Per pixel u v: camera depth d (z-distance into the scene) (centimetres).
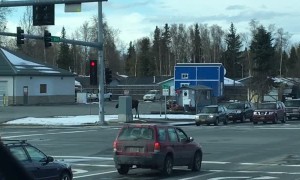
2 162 893
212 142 3059
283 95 8025
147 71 15225
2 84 7075
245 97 8919
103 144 2984
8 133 3750
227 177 1748
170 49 15825
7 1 3106
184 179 1711
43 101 7419
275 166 2036
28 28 10425
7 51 7494
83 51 14575
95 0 3053
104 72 4538
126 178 1744
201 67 7438
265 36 9381
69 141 3169
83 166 2080
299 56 14438
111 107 7169
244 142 3062
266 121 4988
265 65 9225
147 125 1809
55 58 13288
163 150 1777
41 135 3594
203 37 15900
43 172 1374
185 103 6381
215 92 7394
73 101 7975
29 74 7169
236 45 14288
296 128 4250
